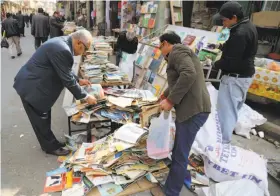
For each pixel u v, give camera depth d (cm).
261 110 441
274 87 367
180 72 177
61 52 227
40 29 877
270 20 498
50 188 224
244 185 211
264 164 246
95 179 223
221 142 290
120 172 229
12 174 244
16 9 4378
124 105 268
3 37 782
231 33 278
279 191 243
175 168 204
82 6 2241
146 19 642
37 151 287
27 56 838
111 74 352
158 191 226
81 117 267
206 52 389
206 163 251
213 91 337
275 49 522
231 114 307
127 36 505
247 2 600
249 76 290
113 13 1277
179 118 194
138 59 509
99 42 553
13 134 322
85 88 286
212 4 676
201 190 220
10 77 572
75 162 238
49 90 247
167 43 201
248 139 347
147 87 443
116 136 243
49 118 271
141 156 242
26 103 252
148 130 243
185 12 723
